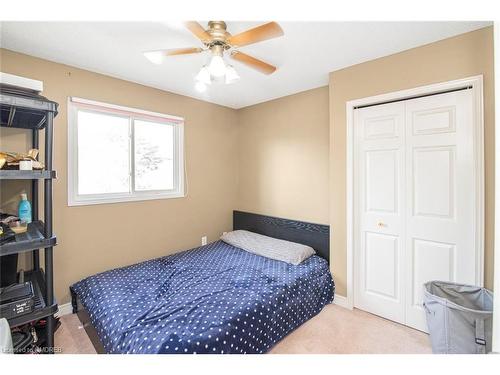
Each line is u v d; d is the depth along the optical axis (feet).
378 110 6.79
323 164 8.79
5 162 4.53
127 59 6.66
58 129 6.84
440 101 5.81
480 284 5.28
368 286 7.14
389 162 6.65
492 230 5.20
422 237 6.14
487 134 5.23
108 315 5.06
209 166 10.81
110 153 8.11
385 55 6.49
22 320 4.55
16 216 5.77
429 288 5.59
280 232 10.04
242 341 4.90
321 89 8.79
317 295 7.19
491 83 5.16
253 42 4.72
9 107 4.66
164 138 9.48
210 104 10.77
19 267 6.31
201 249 9.53
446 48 5.64
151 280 6.66
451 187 5.70
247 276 6.92
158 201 9.12
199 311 5.08
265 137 10.69
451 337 4.76
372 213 7.01
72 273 7.16
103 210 7.75
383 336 6.05
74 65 7.00
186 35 5.54
